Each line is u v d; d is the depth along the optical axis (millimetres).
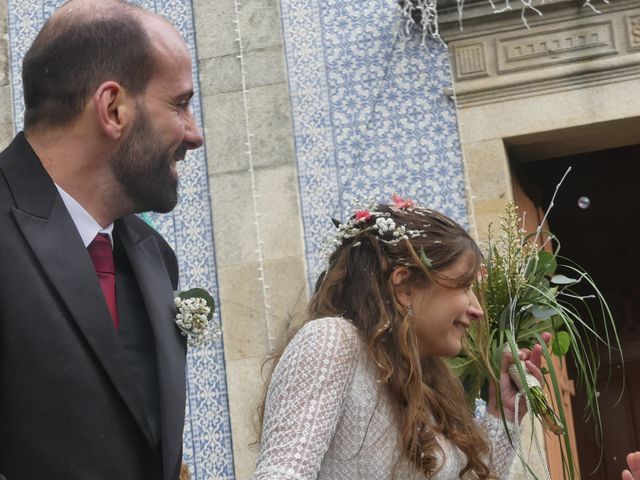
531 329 3574
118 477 2270
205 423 5598
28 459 2209
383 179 5734
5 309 2232
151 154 2455
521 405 3221
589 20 5625
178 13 6137
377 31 5887
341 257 2844
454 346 2799
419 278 2748
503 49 5703
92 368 2270
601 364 7512
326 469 2562
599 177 7641
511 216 3805
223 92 5980
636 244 7617
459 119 5703
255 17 6035
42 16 6348
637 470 2848
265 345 5637
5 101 6289
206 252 5816
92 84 2412
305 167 5812
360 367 2607
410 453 2576
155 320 2500
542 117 5609
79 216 2445
